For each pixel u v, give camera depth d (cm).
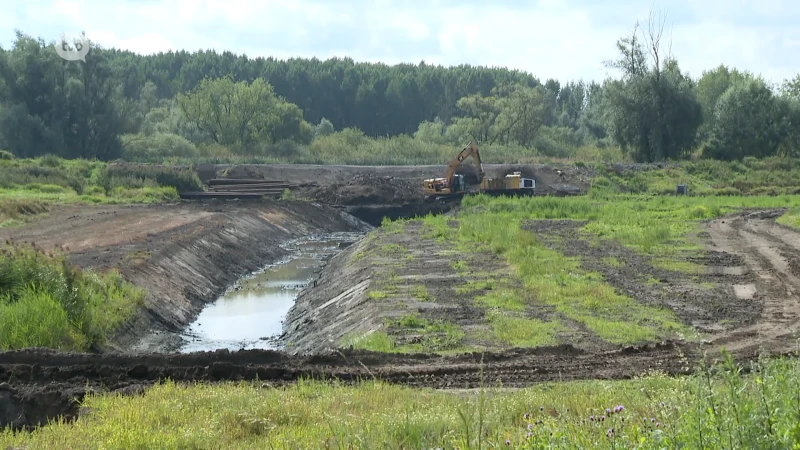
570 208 5288
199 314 3044
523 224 4584
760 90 9069
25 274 2247
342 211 6425
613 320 2183
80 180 6544
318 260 4566
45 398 1412
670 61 9031
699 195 7250
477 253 3466
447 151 9456
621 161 8988
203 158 8300
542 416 1080
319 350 2283
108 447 1071
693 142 8894
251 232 4869
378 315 2283
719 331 2055
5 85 8175
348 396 1334
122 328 2394
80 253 3300
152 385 1541
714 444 719
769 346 1827
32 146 8025
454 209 5909
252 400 1305
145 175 6575
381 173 7519
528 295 2503
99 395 1426
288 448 1023
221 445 1089
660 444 762
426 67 16512
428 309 2347
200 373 1633
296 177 7312
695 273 2936
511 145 10000
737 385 781
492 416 1102
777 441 691
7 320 1955
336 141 9975
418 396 1349
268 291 3562
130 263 3030
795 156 9212
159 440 1095
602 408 1134
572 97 16725
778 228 4341
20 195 5656
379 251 3575
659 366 1656
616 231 4103
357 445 915
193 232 4100
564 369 1655
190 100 10006
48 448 1100
